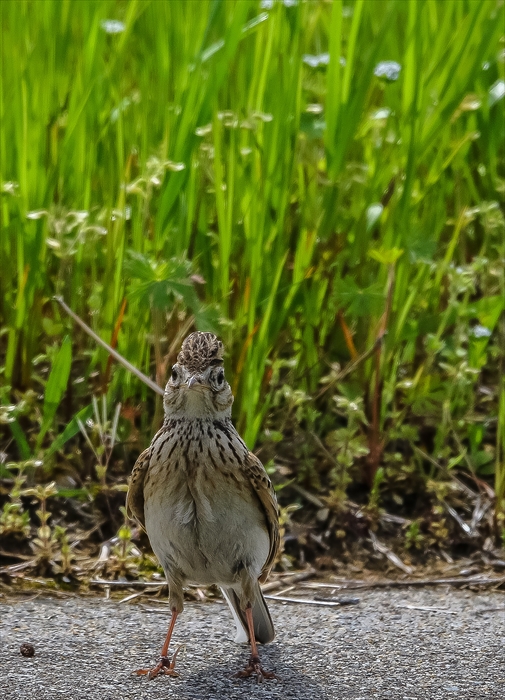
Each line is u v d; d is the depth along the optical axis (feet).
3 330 37.11
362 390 37.86
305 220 38.99
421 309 39.14
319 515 35.42
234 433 26.91
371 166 39.73
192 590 31.68
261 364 35.37
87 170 38.40
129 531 32.14
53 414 34.94
